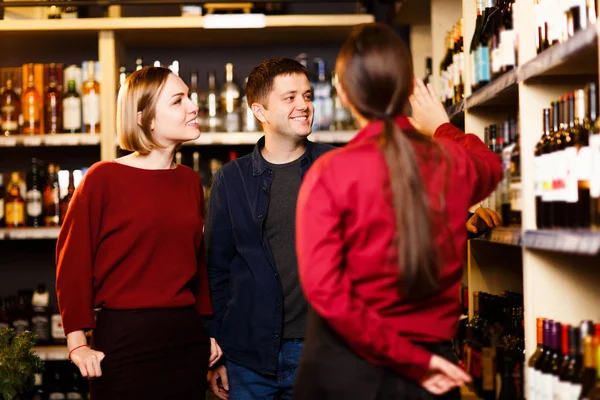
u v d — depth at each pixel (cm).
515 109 233
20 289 366
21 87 346
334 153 148
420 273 138
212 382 242
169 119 217
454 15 304
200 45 368
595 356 142
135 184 214
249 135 330
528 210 175
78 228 210
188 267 218
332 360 150
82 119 340
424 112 187
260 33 346
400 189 139
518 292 248
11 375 221
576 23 159
